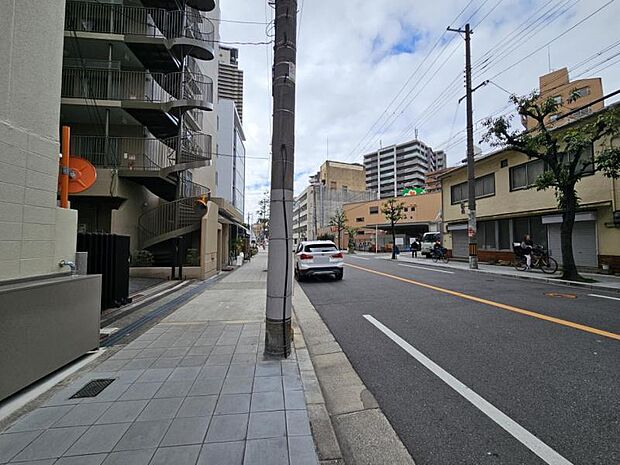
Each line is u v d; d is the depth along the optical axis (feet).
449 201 71.00
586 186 39.86
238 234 91.40
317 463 6.91
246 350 14.08
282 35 13.73
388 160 275.18
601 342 14.73
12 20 11.43
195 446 7.37
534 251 43.50
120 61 47.03
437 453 7.66
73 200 42.11
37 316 10.57
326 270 39.96
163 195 53.72
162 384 10.62
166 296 28.55
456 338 15.92
